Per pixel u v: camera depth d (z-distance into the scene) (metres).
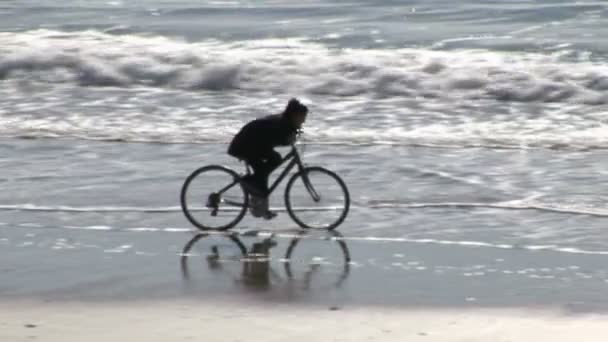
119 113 84.75
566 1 146.12
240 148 51.88
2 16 141.25
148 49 106.38
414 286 42.09
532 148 71.56
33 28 131.25
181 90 95.06
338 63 98.62
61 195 59.22
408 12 140.00
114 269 44.81
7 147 72.00
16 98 91.31
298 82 95.44
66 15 142.12
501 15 136.62
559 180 62.56
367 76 95.56
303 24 131.88
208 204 52.19
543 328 36.28
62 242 49.69
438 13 138.75
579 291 41.34
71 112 85.06
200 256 47.16
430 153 69.88
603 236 50.62
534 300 40.06
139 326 36.19
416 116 83.50
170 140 74.00
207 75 97.56
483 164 66.75
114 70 100.00
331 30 126.75
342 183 52.66
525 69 95.38
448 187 60.94
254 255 47.38
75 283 42.53
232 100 90.44
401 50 111.50
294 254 47.53
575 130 78.06
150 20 137.25
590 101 88.81
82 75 99.69
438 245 49.03
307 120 81.75
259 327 36.06
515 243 49.34
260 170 51.97
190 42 119.56
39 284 42.34
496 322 37.06
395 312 38.25
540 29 125.94
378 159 68.00
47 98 91.25
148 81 98.19
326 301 39.84
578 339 34.97
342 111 85.44
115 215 55.06
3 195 59.25
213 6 148.38
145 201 57.75
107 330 35.66
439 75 95.31
